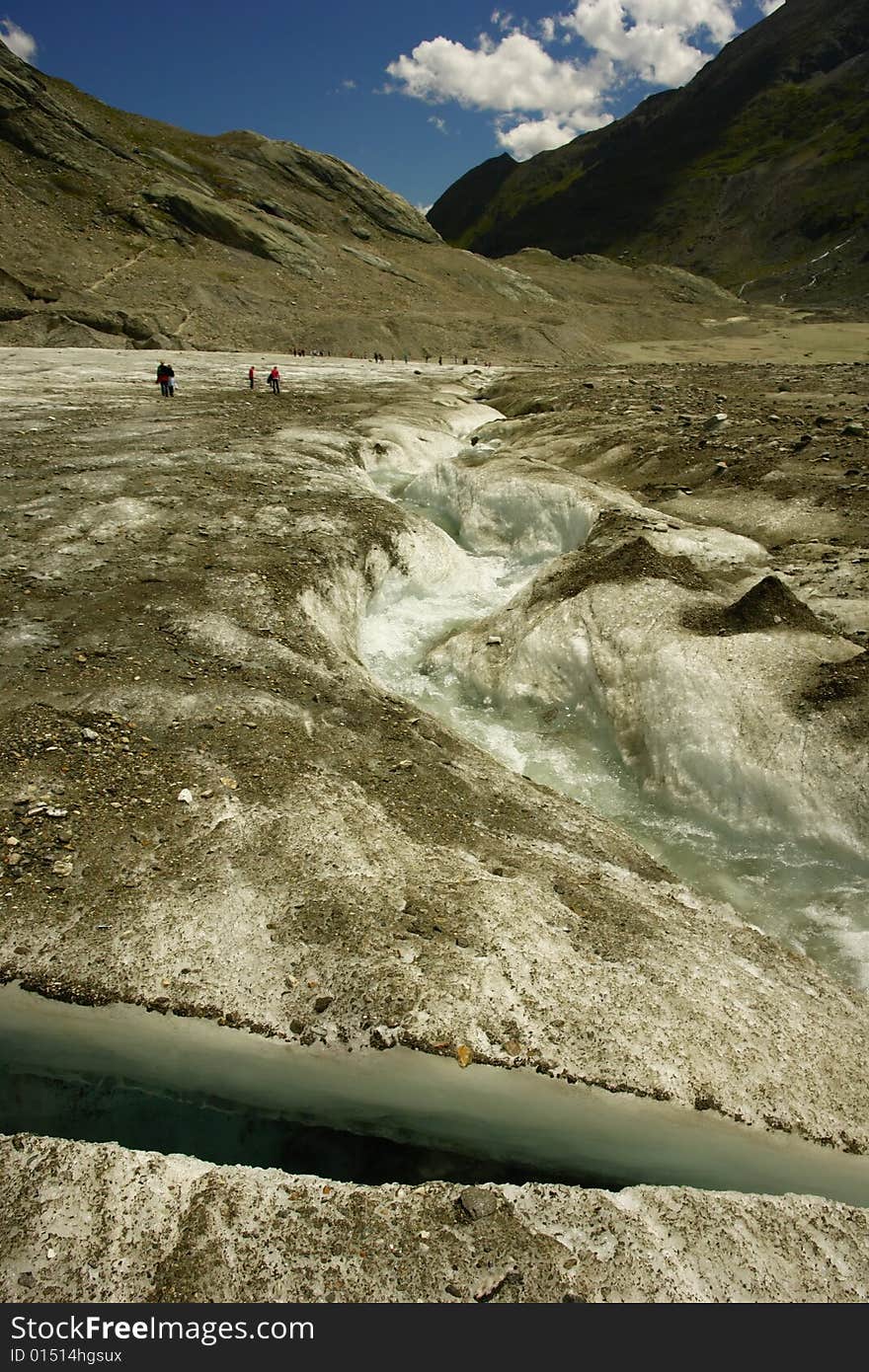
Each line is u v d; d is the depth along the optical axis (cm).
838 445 1730
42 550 1173
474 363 5228
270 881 604
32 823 648
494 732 1012
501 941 568
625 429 2072
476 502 1617
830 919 717
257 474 1593
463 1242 395
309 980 532
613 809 878
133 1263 379
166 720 802
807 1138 478
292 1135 474
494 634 1152
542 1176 466
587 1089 482
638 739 930
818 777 802
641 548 1165
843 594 1098
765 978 604
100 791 693
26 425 1936
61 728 773
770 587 1009
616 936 605
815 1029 559
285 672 923
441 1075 485
